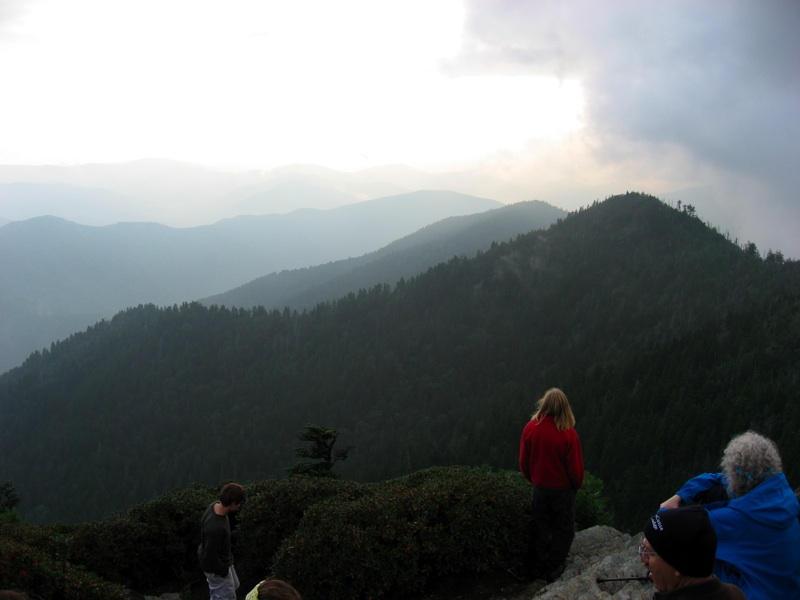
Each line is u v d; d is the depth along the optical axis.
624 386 120.00
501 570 7.72
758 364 107.69
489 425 115.69
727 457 4.06
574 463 6.98
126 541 8.61
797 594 3.69
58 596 6.17
